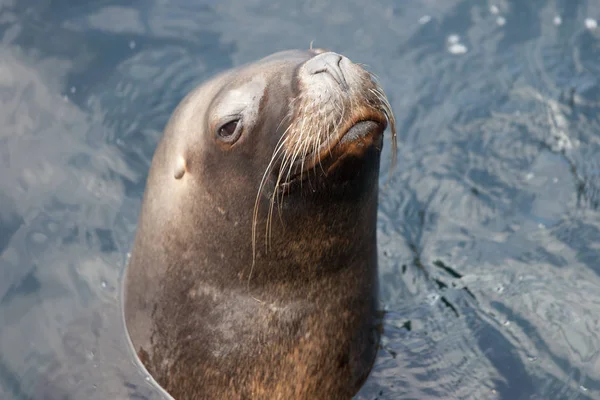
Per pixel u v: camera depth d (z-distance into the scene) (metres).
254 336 12.87
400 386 13.52
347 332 13.31
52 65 21.03
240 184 12.23
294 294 12.80
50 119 19.80
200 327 13.19
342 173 11.41
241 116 11.98
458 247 16.81
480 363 13.84
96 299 15.57
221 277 12.95
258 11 22.75
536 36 21.56
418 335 14.45
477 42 21.66
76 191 18.23
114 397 13.55
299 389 13.11
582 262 15.93
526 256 16.31
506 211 17.52
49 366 14.38
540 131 19.19
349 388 13.48
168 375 13.57
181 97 20.52
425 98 20.42
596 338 14.23
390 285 15.88
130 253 16.08
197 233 12.98
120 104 20.31
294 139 11.29
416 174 18.66
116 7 22.67
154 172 14.02
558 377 13.55
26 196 18.03
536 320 14.69
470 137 19.38
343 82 11.19
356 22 22.39
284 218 12.04
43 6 22.50
